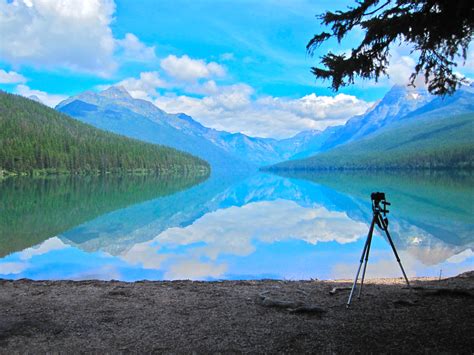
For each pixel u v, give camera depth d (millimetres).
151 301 6992
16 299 7145
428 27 5797
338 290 7750
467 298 6570
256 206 43281
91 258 17344
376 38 6031
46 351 4793
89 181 93125
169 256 17766
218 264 16156
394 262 16234
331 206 42469
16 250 19125
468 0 5020
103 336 5254
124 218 32156
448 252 18156
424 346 4543
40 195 53031
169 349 4816
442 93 7137
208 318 5941
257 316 5988
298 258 17203
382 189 64500
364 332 5090
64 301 6992
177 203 46219
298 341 4914
